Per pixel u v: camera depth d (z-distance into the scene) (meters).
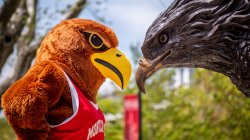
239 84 1.99
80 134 2.64
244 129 7.62
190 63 2.00
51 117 2.59
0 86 6.63
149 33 2.02
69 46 2.75
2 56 6.12
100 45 2.83
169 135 8.98
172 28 1.97
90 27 2.83
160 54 2.00
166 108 10.00
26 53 6.86
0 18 5.87
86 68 2.76
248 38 1.91
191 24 1.94
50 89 2.55
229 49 1.94
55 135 2.59
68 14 6.95
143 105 10.20
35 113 2.49
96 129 2.73
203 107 8.38
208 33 1.93
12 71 6.78
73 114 2.62
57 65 2.68
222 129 7.86
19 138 2.55
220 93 7.69
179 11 1.96
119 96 11.12
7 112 2.51
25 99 2.48
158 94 10.34
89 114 2.68
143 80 2.04
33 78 2.56
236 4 1.92
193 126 8.33
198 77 8.23
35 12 7.13
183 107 9.02
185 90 9.09
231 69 1.98
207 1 1.93
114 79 2.87
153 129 9.91
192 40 1.95
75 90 2.66
